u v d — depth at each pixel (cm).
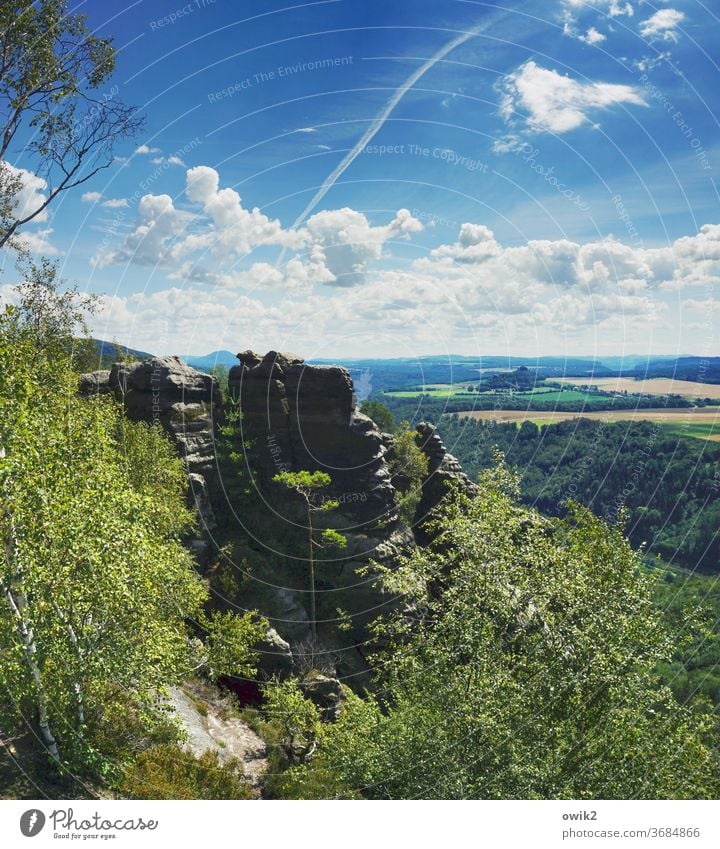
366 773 2020
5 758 1611
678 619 2338
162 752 2069
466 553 2581
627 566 2381
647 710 2092
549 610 2328
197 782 2031
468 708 2000
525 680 2136
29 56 2980
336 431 5169
